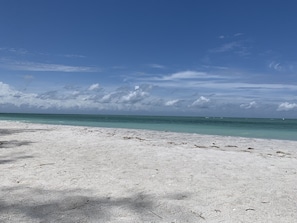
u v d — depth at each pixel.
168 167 7.50
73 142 12.23
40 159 8.13
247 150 12.12
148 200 4.74
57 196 4.79
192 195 5.08
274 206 4.61
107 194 5.00
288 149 13.03
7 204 4.34
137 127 33.62
